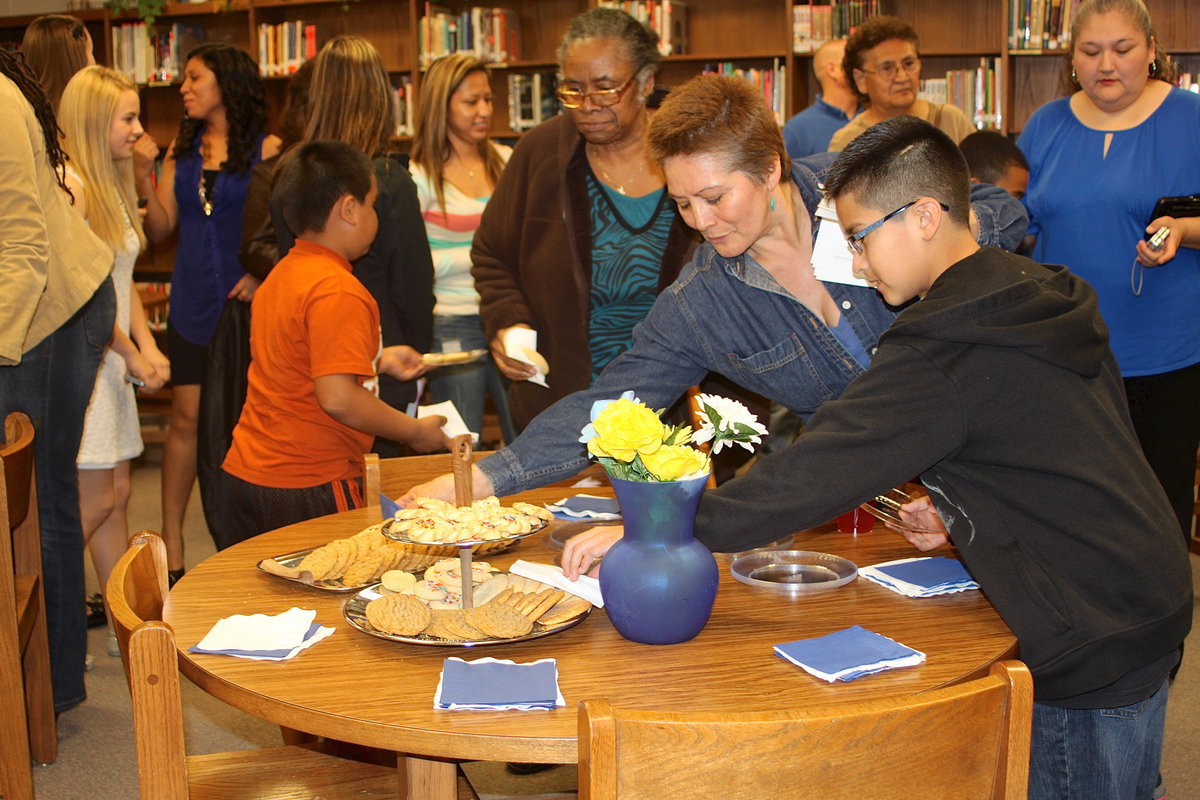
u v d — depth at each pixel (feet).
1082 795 4.86
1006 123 17.63
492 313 9.74
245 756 5.82
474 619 4.66
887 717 3.24
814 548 6.12
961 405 4.45
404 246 10.64
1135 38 9.32
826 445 4.58
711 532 4.72
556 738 3.76
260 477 8.36
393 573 5.34
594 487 7.49
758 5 19.30
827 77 15.35
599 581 4.74
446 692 4.08
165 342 21.66
